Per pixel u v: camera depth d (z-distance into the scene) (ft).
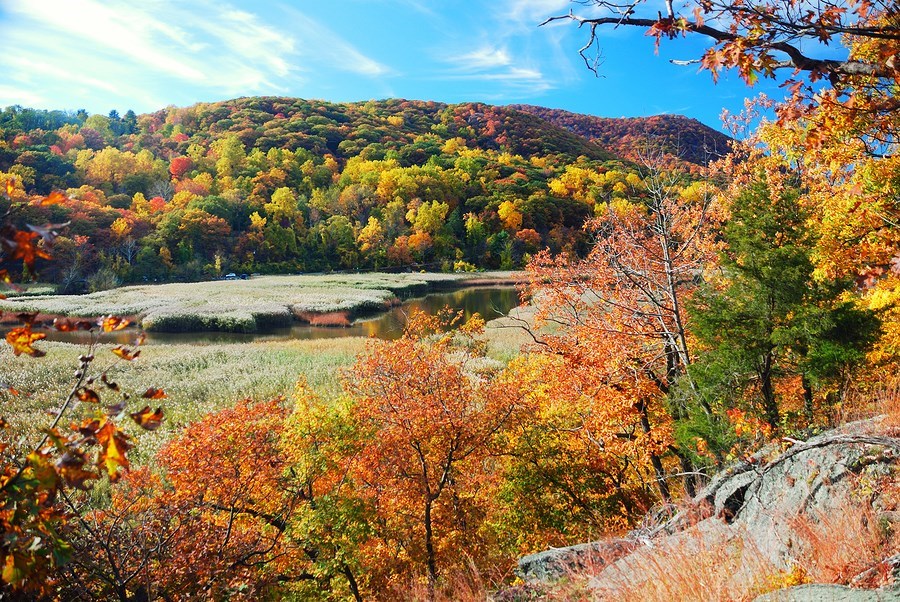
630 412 44.47
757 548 17.24
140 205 358.43
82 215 287.07
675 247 45.91
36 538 8.05
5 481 8.06
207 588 27.37
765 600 12.67
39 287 234.17
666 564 16.93
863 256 24.34
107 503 39.19
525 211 379.14
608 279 47.83
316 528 34.68
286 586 38.86
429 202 438.40
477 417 46.34
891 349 32.63
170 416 74.95
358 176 505.66
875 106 12.37
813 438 20.25
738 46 10.34
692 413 35.76
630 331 45.55
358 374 50.70
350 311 188.24
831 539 14.93
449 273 341.62
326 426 41.63
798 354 31.24
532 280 52.90
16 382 87.97
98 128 586.04
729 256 34.14
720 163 44.60
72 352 115.44
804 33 10.48
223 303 190.80
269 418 42.80
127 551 24.68
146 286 252.62
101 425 8.25
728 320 32.73
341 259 368.68
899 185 22.62
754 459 23.39
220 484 36.63
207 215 337.31
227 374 99.71
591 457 49.32
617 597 16.94
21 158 364.58
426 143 625.82
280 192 389.39
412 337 53.88
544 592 22.41
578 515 46.32
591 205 383.04
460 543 43.11
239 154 506.07
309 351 121.49
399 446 42.83
